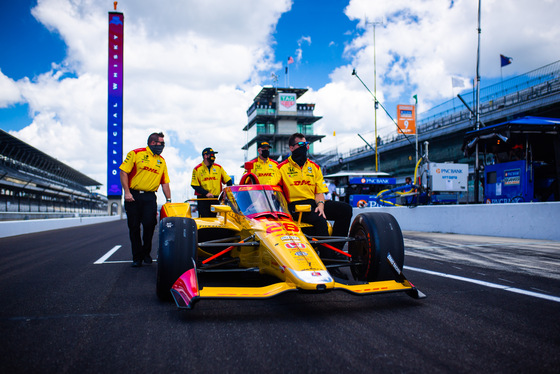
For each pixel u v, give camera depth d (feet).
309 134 290.35
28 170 149.89
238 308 10.05
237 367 6.39
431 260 17.74
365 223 11.47
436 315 9.11
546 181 32.83
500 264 16.34
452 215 33.35
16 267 17.49
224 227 13.52
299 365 6.42
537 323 8.38
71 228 58.90
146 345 7.43
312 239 12.01
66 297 11.37
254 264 11.51
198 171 23.04
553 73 74.38
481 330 7.98
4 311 9.87
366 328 8.23
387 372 6.09
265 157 21.65
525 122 31.78
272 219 12.04
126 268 16.90
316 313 9.48
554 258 17.89
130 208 17.25
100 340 7.72
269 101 305.12
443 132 104.12
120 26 122.83
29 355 6.98
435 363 6.40
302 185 14.57
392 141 129.80
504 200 34.45
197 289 9.07
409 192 48.37
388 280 10.74
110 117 122.93
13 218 79.92
